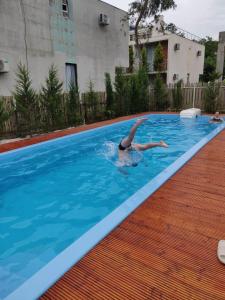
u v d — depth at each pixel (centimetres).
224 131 809
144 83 1396
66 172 547
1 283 240
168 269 206
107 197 430
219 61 2189
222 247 223
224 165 466
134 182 485
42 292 186
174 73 2523
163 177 406
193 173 427
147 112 1381
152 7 1841
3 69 970
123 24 1669
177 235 254
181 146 723
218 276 197
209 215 292
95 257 224
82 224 348
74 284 193
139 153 564
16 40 1030
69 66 1326
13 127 895
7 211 388
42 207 399
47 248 296
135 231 263
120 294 183
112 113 1240
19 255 284
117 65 1666
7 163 601
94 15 1421
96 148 726
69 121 1053
